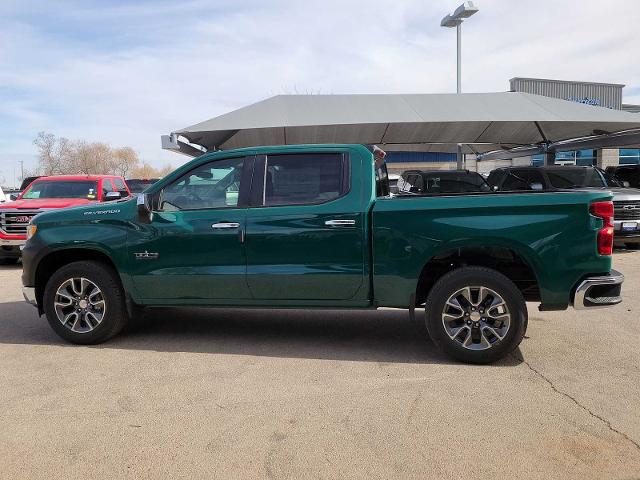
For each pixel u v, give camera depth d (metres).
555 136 18.55
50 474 3.10
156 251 5.27
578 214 4.62
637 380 4.44
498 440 3.44
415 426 3.64
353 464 3.17
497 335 4.72
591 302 4.65
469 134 18.36
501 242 4.69
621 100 37.81
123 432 3.59
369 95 16.14
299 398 4.12
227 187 5.29
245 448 3.37
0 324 6.39
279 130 16.34
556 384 4.36
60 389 4.33
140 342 5.61
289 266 5.06
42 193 12.84
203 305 5.32
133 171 77.94
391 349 5.34
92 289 5.47
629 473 3.06
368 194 4.97
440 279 4.84
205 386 4.38
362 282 4.97
